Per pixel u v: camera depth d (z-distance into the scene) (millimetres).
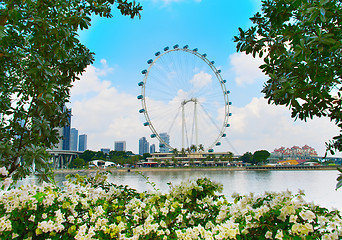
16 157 4582
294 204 3260
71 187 4391
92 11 5367
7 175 4266
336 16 3527
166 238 3834
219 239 3230
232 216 3789
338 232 3127
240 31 4574
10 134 5191
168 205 4523
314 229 3213
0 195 3801
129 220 4375
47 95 4016
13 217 3572
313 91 3709
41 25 4238
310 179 56156
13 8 3969
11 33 4617
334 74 3822
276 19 4016
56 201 4105
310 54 3590
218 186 5273
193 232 3604
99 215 3986
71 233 3623
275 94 3705
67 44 4414
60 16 4504
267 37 4250
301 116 4133
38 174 4555
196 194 4879
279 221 3250
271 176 75000
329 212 3494
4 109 5410
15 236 3420
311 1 3428
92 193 4758
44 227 3469
